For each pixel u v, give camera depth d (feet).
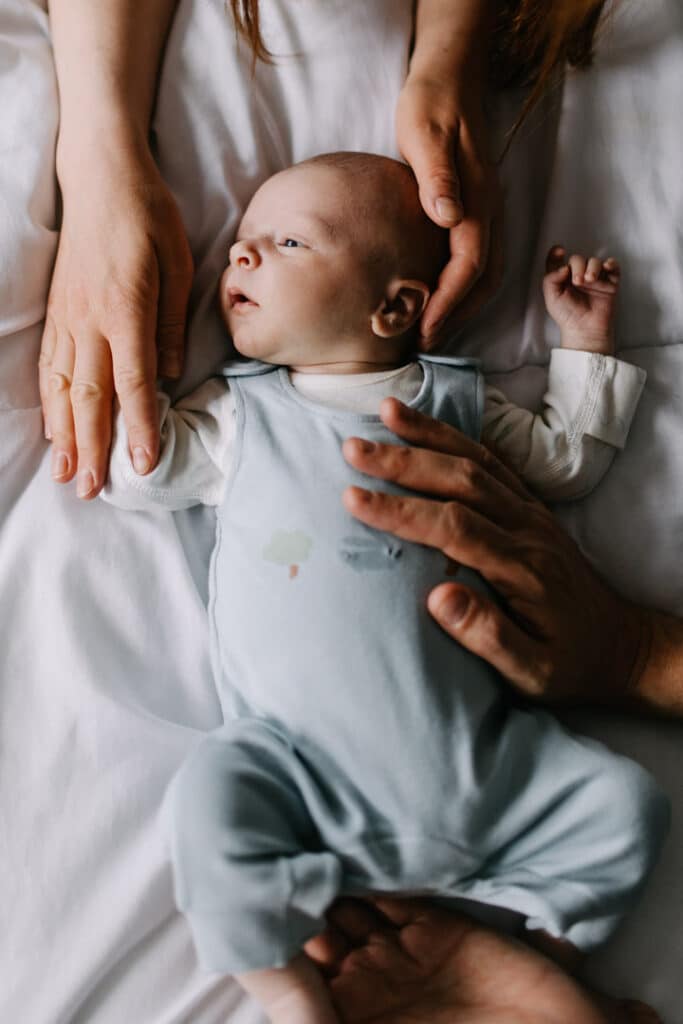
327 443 2.90
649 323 3.48
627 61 3.58
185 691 2.98
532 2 3.34
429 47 3.38
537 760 2.69
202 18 3.28
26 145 3.18
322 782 2.59
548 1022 2.50
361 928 2.71
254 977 2.42
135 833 2.72
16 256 3.05
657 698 3.03
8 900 2.61
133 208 2.96
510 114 3.59
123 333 2.85
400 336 3.17
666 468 3.32
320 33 3.33
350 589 2.69
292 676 2.64
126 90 3.15
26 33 3.39
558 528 3.02
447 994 2.59
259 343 3.03
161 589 3.05
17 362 3.10
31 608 2.93
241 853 2.38
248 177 3.30
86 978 2.54
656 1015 2.65
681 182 3.53
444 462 2.77
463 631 2.64
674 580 3.26
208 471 3.04
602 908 2.59
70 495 3.05
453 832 2.56
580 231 3.52
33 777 2.74
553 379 3.34
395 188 3.14
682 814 2.94
